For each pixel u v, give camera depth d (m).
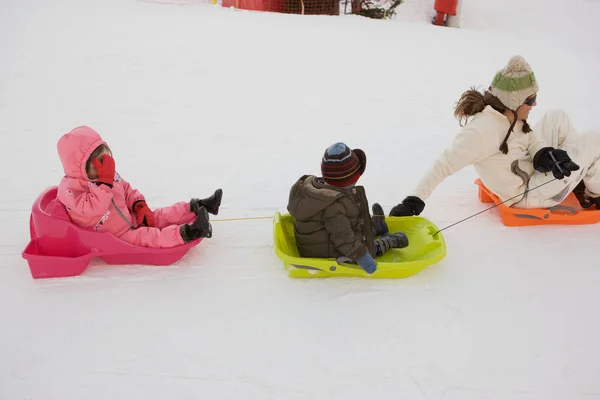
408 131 5.18
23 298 2.82
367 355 2.50
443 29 9.25
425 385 2.35
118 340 2.56
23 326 2.64
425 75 6.76
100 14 8.34
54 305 2.77
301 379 2.38
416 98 6.03
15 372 2.39
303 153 4.66
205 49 7.07
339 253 2.90
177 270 3.05
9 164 4.30
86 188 2.83
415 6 12.15
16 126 4.96
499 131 3.25
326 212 2.76
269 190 4.02
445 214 3.68
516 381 2.38
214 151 4.66
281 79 6.35
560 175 3.06
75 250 2.93
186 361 2.46
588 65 7.55
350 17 9.45
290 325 2.66
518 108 3.21
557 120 3.55
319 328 2.65
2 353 2.49
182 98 5.73
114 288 2.90
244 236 3.40
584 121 5.49
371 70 6.80
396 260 3.10
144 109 5.45
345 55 7.26
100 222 2.90
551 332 2.64
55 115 5.23
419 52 7.64
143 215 3.13
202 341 2.57
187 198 3.89
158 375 2.39
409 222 3.30
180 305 2.79
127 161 4.43
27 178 4.10
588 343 2.58
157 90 5.88
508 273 3.06
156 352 2.50
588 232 3.42
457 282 2.98
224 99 5.76
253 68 6.60
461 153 3.25
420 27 9.23
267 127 5.17
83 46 6.93
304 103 5.76
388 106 5.78
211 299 2.83
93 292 2.87
